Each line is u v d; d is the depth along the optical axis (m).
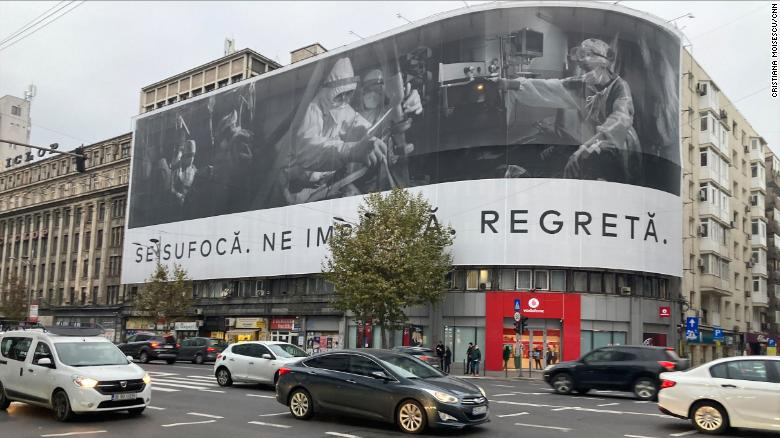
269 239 51.31
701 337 45.38
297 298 48.88
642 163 39.53
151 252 61.34
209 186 57.06
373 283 36.28
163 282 54.72
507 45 40.00
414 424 11.74
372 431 11.99
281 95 52.59
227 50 69.19
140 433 11.38
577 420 14.40
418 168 42.19
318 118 49.47
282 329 49.78
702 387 12.74
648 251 39.12
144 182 63.72
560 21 39.78
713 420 12.55
